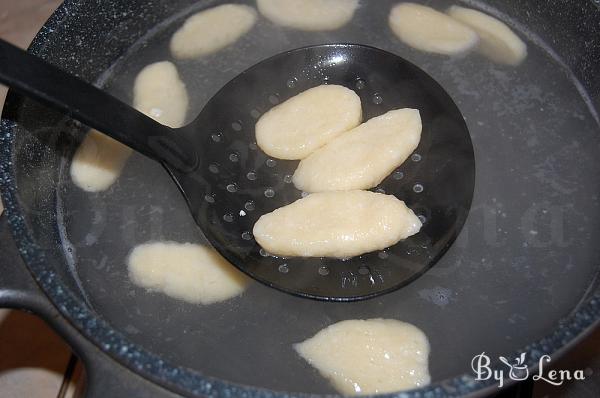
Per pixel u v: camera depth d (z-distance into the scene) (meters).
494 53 0.34
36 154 0.30
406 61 0.32
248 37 0.36
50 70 0.26
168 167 0.28
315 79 0.33
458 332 0.27
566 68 0.34
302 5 0.36
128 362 0.22
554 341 0.22
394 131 0.29
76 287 0.28
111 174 0.31
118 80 0.35
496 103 0.32
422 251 0.28
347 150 0.29
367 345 0.27
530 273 0.28
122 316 0.28
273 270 0.28
